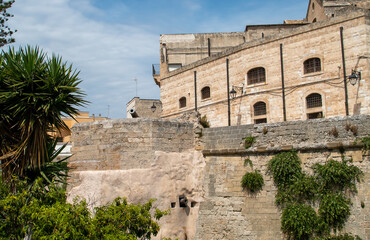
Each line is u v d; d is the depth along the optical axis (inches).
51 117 672.4
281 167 787.4
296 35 1286.9
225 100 1464.1
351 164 757.9
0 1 1013.8
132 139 814.5
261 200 807.7
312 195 768.9
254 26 1841.8
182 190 834.2
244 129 850.8
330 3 1691.7
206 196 848.9
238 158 843.4
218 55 1502.2
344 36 1190.3
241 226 811.4
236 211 821.2
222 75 1483.8
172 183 823.1
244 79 1398.9
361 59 1152.8
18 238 565.6
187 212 836.0
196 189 852.6
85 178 804.6
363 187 743.1
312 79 1243.2
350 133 768.3
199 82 1584.6
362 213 733.9
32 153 648.4
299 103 1263.5
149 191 795.4
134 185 789.2
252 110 1369.3
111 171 794.8
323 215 749.3
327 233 741.3
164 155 823.7
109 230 566.9
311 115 1247.5
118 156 807.7
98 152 821.2
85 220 535.5
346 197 749.9
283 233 776.3
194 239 831.1
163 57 1951.3
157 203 797.2
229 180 839.1
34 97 645.9
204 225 835.4
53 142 765.9
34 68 661.3
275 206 794.8
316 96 1238.3
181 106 1685.5
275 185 804.0
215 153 858.1
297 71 1275.8
